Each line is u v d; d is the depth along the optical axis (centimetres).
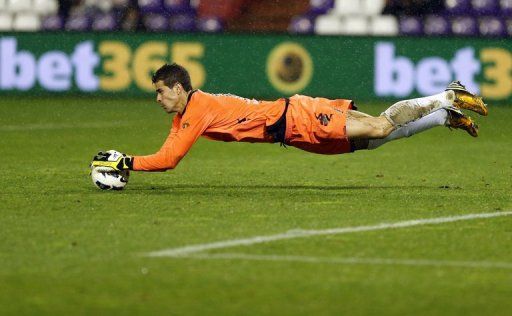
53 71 7044
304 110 2970
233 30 7562
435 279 1956
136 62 6981
